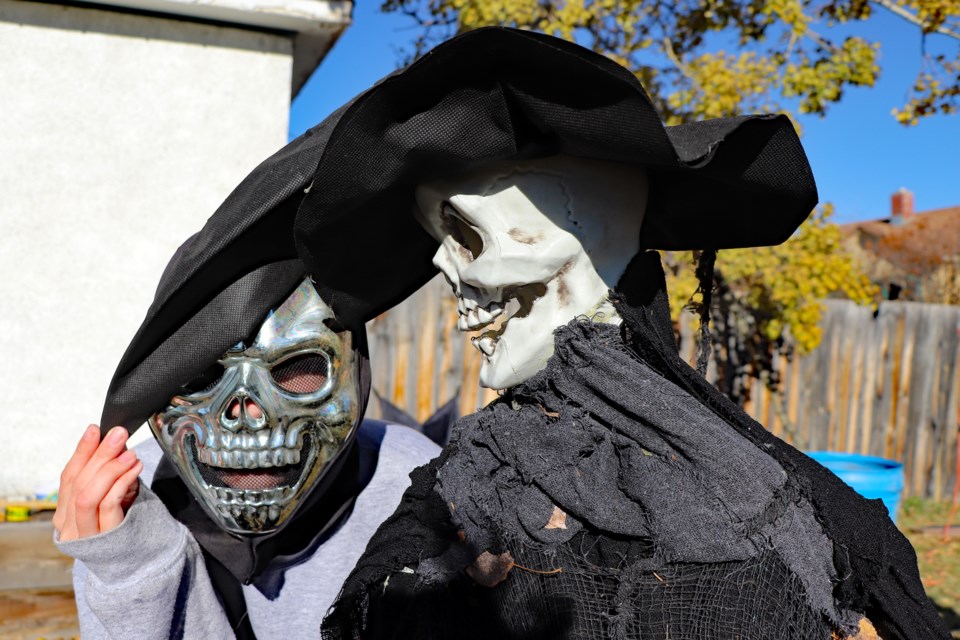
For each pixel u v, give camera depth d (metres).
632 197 1.26
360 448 1.85
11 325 3.29
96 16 3.31
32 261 3.30
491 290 1.22
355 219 1.36
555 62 1.01
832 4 4.89
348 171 1.23
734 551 1.06
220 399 1.49
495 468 1.24
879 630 1.15
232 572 1.61
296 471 1.55
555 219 1.19
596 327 1.21
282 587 1.70
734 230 1.41
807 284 5.17
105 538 1.37
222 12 3.35
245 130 3.56
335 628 1.29
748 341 5.98
